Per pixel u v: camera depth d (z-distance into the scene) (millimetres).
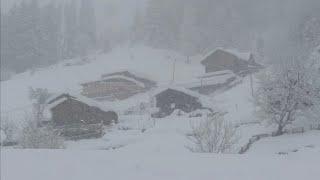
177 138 38938
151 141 38531
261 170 7609
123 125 54094
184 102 61375
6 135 45750
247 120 46438
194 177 7223
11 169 7711
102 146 42656
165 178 7195
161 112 61156
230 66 90438
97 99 86875
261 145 36000
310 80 41250
